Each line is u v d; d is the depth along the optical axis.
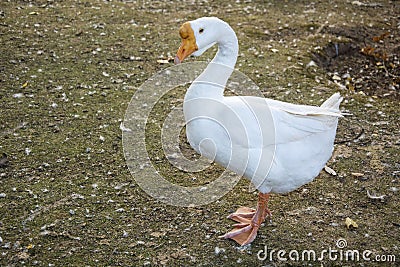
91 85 6.56
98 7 8.87
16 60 6.97
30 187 4.82
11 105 6.04
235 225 4.42
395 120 6.14
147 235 4.33
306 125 4.01
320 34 8.33
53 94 6.32
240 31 8.25
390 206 4.75
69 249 4.14
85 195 4.76
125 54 7.34
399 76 7.44
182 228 4.43
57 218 4.46
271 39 8.09
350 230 4.45
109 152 5.38
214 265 4.04
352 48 8.13
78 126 5.76
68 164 5.16
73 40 7.61
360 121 6.09
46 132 5.63
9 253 4.07
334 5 9.60
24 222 4.39
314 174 4.19
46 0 8.95
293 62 7.38
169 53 7.43
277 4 9.51
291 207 4.72
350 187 5.00
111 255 4.11
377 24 8.90
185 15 8.80
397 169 5.25
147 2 9.30
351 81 7.28
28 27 7.86
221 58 4.10
